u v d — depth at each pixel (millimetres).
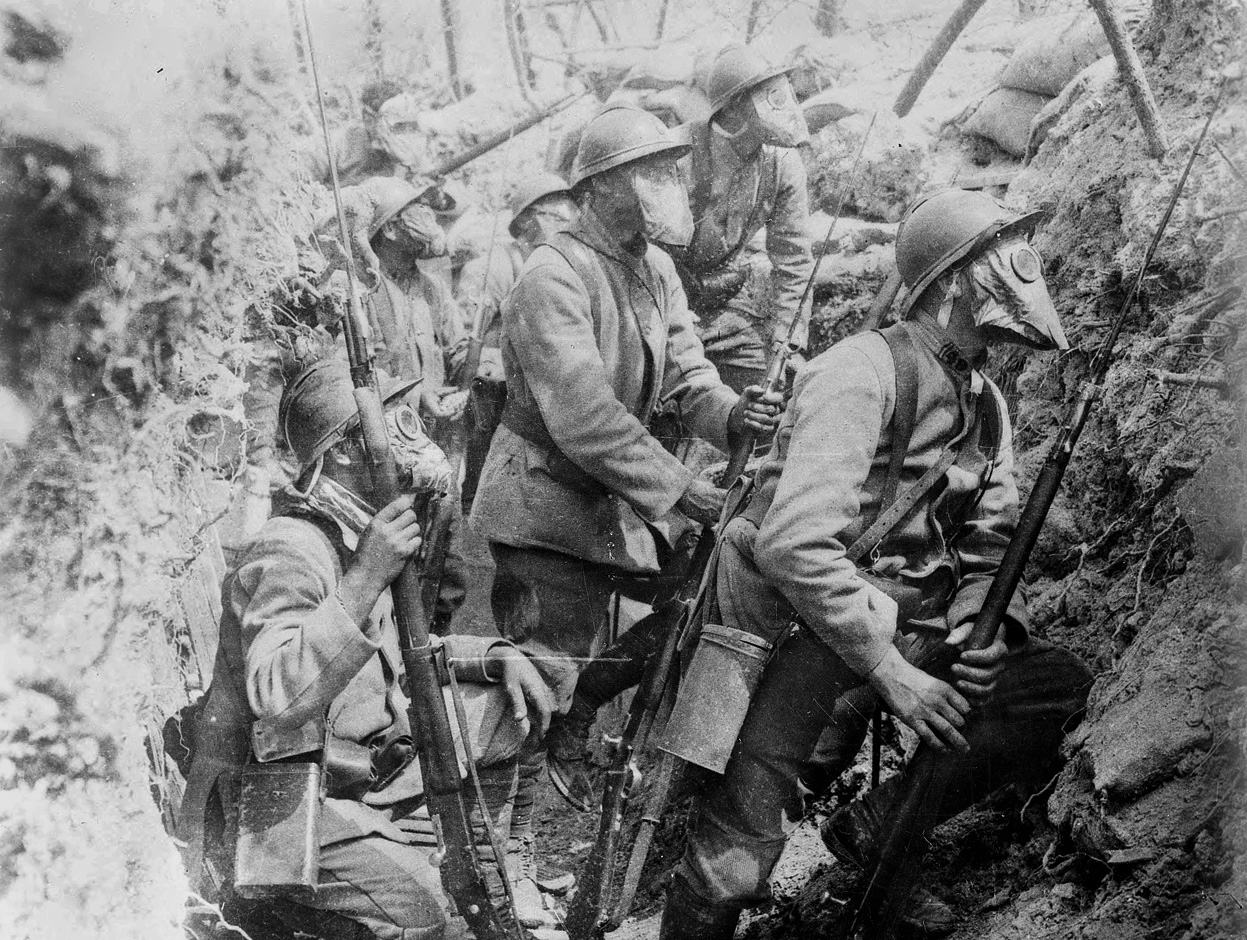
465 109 4730
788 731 2492
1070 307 3020
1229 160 2645
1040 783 2529
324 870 2508
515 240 4129
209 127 2500
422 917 2541
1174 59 3070
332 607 2439
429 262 4277
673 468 3086
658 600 3268
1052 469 2457
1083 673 2549
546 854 3189
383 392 2625
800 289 3680
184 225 2453
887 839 2445
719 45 4195
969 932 2432
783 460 2525
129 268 2361
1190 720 2164
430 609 3055
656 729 2871
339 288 2939
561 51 4980
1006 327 2389
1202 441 2420
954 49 4363
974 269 2404
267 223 2688
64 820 2213
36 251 2293
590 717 3211
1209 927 1992
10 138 2270
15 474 2275
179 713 2695
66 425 2316
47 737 2223
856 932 2475
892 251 3766
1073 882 2305
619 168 3031
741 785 2510
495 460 3258
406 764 2701
